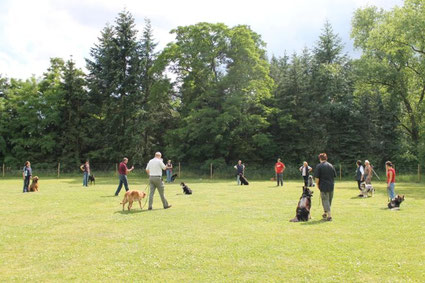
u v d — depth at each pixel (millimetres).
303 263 5609
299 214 9391
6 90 45812
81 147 42969
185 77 36250
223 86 34281
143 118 39500
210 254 6129
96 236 7613
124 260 5844
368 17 34594
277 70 43281
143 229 8312
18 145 42312
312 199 14758
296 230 8133
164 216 10164
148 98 39062
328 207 9477
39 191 18766
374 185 23781
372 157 34281
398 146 33438
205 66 33969
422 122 32875
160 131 42562
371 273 5133
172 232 7953
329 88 36656
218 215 10320
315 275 5066
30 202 13719
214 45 33812
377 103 34781
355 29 35562
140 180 29094
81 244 6934
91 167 40844
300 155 37094
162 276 5070
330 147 36375
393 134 34594
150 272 5246
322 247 6574
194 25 34125
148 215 10367
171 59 35156
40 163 41906
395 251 6277
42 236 7641
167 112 40656
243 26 33469
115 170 38938
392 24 30125
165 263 5656
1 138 42562
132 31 41812
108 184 24344
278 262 5672
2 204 13094
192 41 34000
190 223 9055
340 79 36719
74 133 42062
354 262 5637
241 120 33344
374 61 32938
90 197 15539
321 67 38906
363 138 35219
